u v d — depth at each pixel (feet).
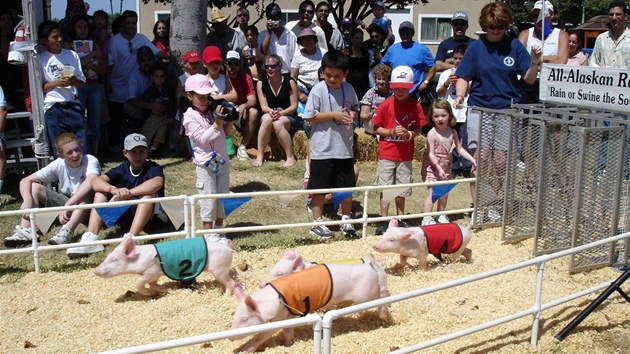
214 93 27.94
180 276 17.19
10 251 18.89
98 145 32.81
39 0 28.48
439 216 24.26
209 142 21.44
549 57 30.25
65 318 16.25
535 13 30.81
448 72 32.83
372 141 33.04
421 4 77.51
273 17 34.96
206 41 35.76
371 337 15.21
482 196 23.58
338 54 22.52
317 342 11.92
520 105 22.36
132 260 16.81
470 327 15.17
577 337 15.92
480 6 78.02
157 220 22.77
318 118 22.48
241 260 20.42
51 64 26.96
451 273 19.39
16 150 27.66
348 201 23.40
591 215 19.61
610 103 19.74
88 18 35.12
